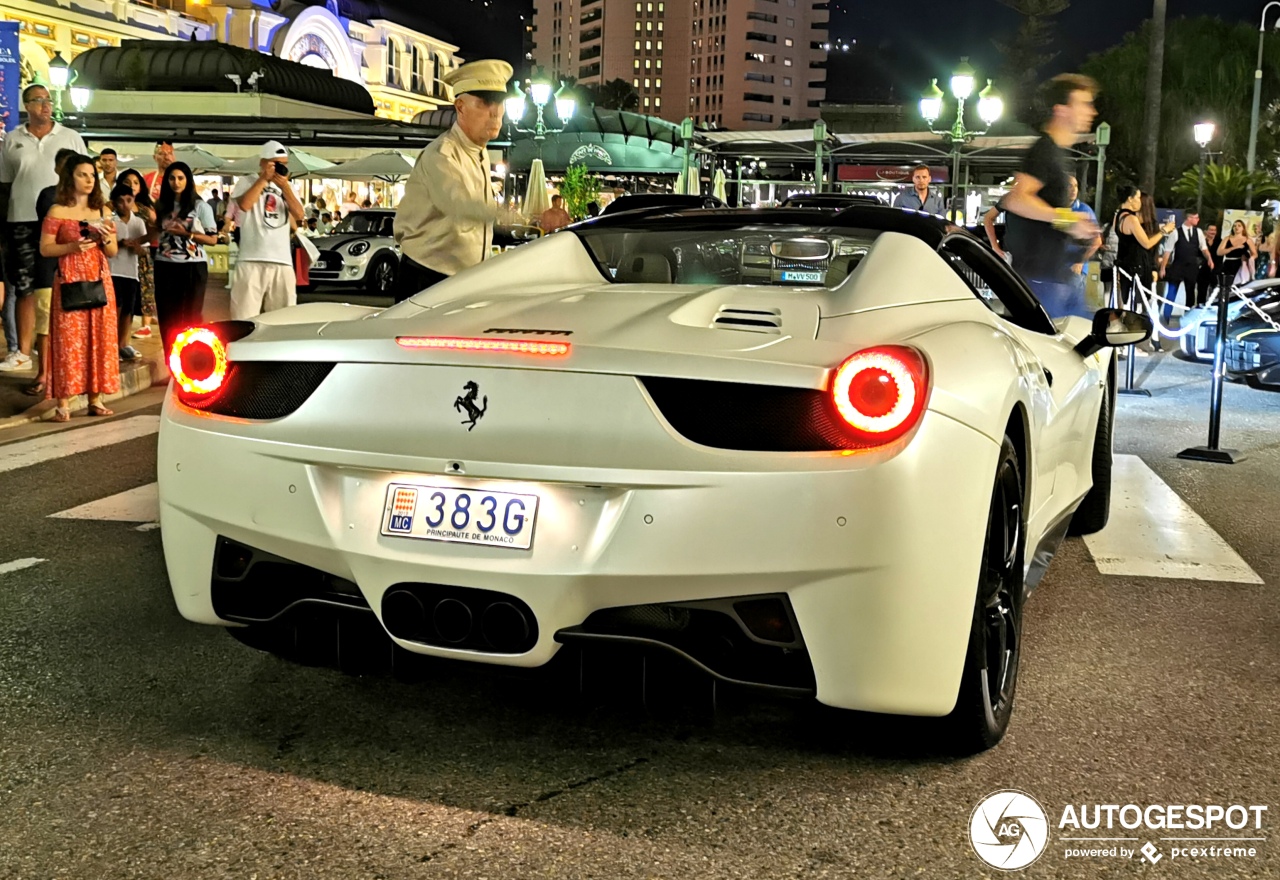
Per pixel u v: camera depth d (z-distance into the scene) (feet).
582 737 9.00
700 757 8.67
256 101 114.83
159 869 7.00
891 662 7.50
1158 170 160.45
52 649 10.82
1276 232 58.54
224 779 8.23
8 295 29.73
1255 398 32.55
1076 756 8.82
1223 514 17.70
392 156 83.76
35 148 28.37
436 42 269.85
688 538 7.41
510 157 72.43
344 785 8.16
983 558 8.04
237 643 11.05
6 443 21.63
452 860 7.16
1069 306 25.35
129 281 30.78
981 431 7.91
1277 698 10.12
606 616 7.79
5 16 142.10
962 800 8.05
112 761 8.49
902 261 9.93
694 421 7.54
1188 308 53.21
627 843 7.39
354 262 62.34
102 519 15.98
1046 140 24.70
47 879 6.87
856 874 7.07
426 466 7.88
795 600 7.41
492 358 7.85
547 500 7.70
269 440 8.36
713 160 78.18
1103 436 15.65
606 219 12.37
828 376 7.42
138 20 169.99
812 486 7.29
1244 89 157.58
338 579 8.43
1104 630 11.98
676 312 8.69
